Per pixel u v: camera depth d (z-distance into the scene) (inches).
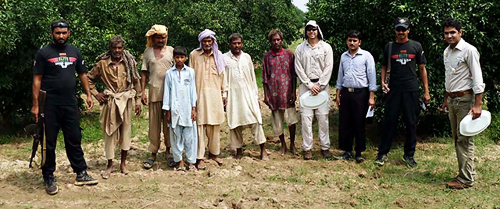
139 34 562.9
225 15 567.5
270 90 260.2
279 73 257.1
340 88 255.4
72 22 319.6
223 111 247.0
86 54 326.0
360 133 251.6
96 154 272.5
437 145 282.8
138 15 568.7
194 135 234.5
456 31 205.2
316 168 243.6
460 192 205.9
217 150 250.7
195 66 242.8
